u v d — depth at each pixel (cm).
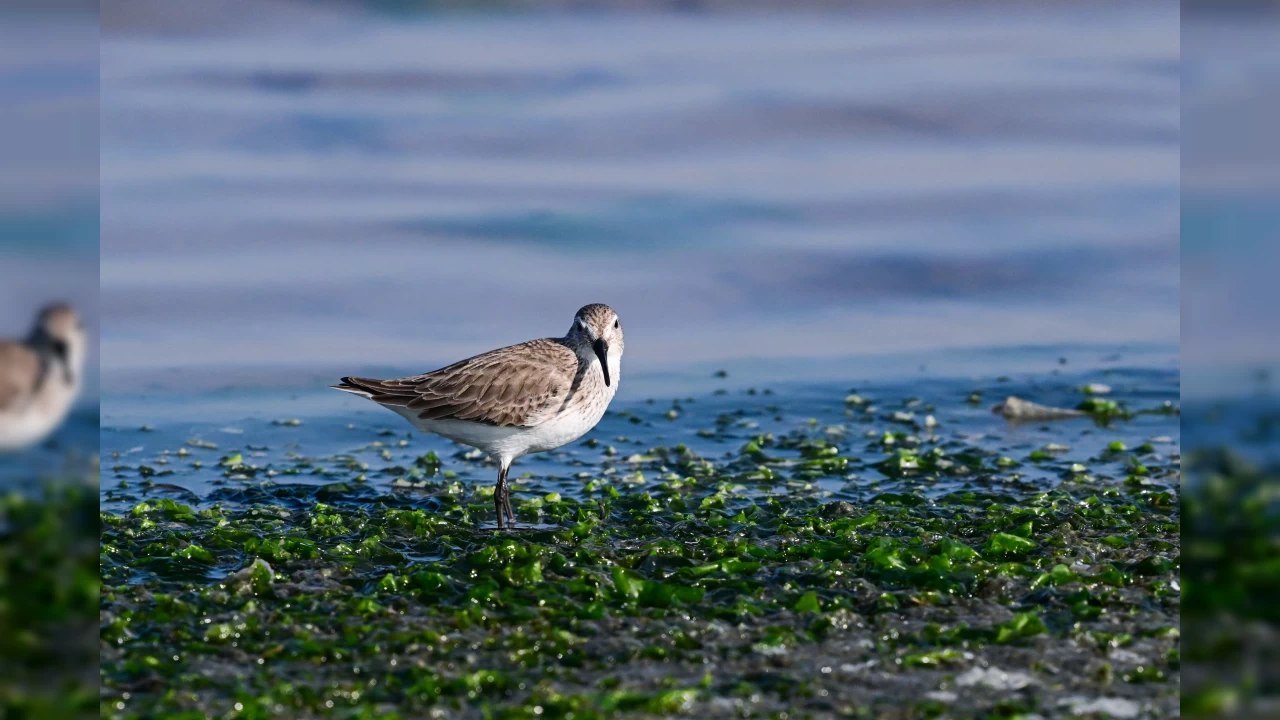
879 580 1065
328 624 988
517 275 2114
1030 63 2880
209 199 2305
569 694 878
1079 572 1077
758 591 1045
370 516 1277
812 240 2205
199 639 963
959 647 947
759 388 1772
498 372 1360
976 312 2041
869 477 1423
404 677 910
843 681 901
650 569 1112
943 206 2309
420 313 2025
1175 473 1408
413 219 2262
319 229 2216
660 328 2008
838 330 1991
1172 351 1883
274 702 868
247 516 1283
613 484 1403
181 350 1875
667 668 923
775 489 1381
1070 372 1811
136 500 1345
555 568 1108
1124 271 2123
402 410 1383
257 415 1673
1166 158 2470
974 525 1223
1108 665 911
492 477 1462
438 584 1053
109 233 2177
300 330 1952
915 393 1742
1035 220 2255
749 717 848
